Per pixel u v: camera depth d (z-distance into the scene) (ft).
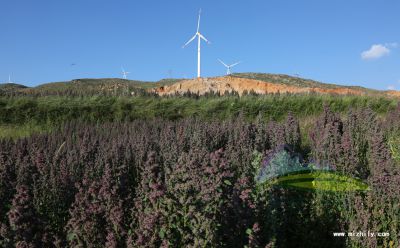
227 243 19.94
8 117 70.79
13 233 19.85
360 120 39.52
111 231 20.42
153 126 53.31
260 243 21.66
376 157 30.45
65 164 28.68
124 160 31.04
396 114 45.96
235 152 31.48
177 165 20.70
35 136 48.85
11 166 27.17
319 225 24.85
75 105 72.28
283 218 23.80
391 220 23.77
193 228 18.26
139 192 21.84
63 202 24.20
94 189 21.88
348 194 25.14
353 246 23.49
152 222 18.29
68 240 21.13
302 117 68.80
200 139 37.55
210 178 19.89
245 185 22.17
